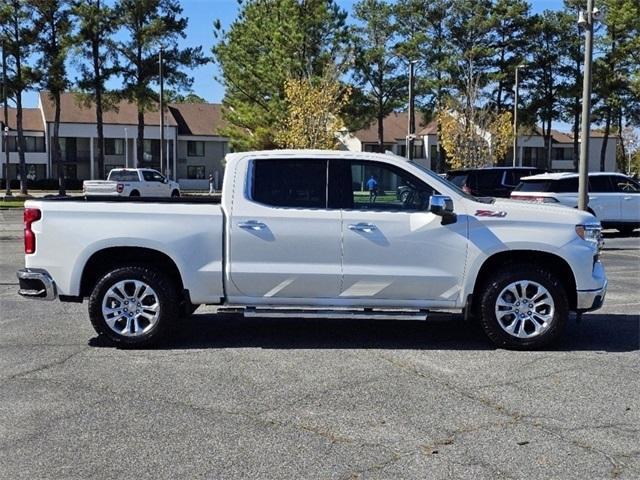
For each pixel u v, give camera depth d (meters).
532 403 5.68
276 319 8.95
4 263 14.34
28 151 66.75
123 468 4.45
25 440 4.91
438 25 53.75
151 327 7.37
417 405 5.62
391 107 51.62
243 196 7.33
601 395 5.89
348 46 36.72
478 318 7.48
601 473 4.39
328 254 7.27
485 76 52.66
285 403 5.67
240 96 39.25
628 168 89.81
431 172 7.62
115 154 68.31
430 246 7.27
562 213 7.38
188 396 5.84
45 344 7.61
